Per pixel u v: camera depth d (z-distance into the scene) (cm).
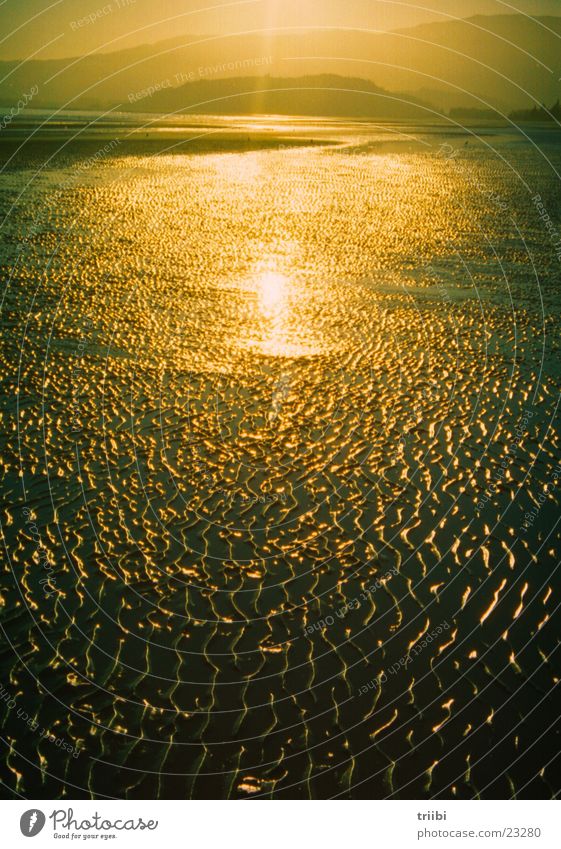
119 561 775
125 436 1025
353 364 1294
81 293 1647
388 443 1027
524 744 579
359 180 3616
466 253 2109
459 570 777
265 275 1853
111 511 859
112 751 567
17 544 796
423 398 1166
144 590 735
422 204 2930
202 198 2934
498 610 721
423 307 1619
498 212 2767
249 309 1579
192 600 725
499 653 669
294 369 1263
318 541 818
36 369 1229
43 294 1631
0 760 556
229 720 597
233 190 3175
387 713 607
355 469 959
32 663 644
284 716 603
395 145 5869
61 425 1049
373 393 1180
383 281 1822
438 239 2286
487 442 1034
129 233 2258
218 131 6869
